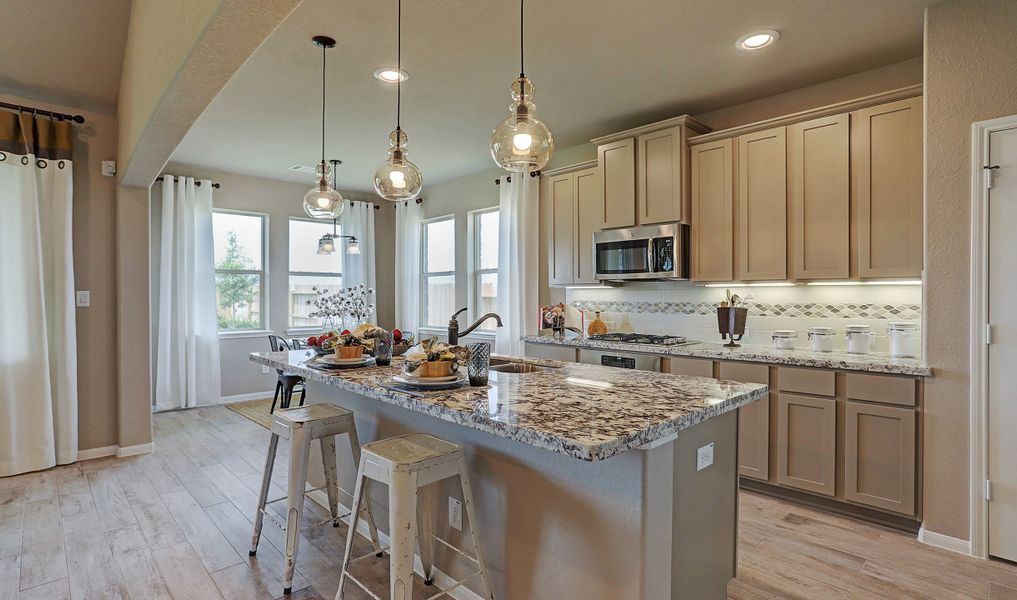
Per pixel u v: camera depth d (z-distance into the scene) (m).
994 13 2.45
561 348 4.29
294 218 6.57
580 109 3.98
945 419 2.58
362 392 2.09
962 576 2.33
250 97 3.75
